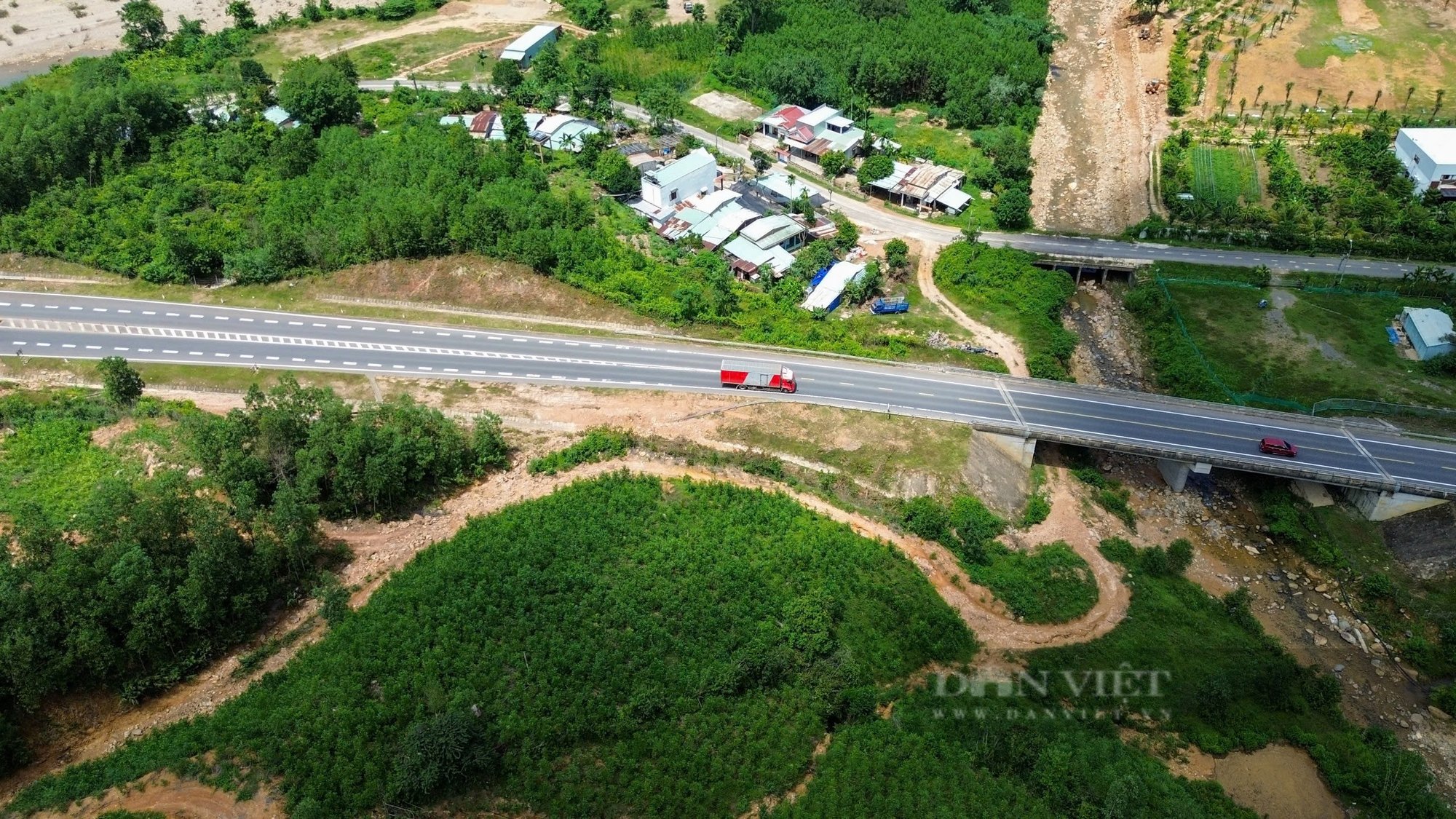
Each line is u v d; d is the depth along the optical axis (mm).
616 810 76062
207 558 85750
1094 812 78500
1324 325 141000
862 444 115438
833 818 76812
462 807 75438
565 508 104188
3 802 75562
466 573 94875
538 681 84312
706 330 135750
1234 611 103125
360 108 195625
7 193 149375
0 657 75125
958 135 195375
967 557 105562
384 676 84500
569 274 140750
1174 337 141750
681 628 90938
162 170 165000
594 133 186500
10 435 111312
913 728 85625
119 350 126000
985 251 155625
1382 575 106188
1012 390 124688
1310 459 112125
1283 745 89625
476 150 174750
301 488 99375
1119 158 186750
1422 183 164500
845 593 98500
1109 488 119250
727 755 80750
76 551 82562
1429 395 126312
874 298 149250
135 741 80812
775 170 185375
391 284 139375
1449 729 93000
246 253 141750
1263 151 179000
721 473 112875
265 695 83125
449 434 109000
